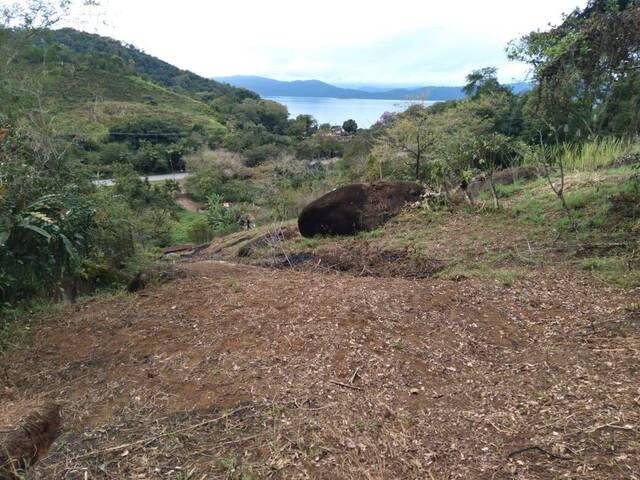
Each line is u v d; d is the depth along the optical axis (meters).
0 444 1.94
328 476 1.83
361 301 3.53
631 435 1.98
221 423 2.15
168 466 1.89
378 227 7.52
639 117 8.14
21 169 4.64
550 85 5.80
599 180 6.97
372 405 2.30
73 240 4.34
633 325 3.05
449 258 5.38
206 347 2.88
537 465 1.86
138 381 2.54
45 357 2.94
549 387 2.43
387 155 15.06
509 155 9.70
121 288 4.63
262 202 18.30
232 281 4.24
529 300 3.61
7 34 8.38
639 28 4.82
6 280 3.76
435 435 2.09
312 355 2.75
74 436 2.10
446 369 2.67
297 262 6.44
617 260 4.29
